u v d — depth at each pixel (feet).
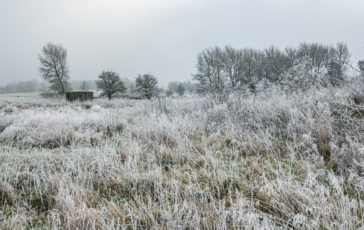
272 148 12.55
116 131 20.34
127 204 8.27
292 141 13.43
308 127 13.39
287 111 16.40
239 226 7.06
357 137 11.29
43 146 16.67
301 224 7.09
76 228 7.07
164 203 8.39
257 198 8.63
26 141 17.22
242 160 11.55
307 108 15.15
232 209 7.45
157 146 14.25
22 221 7.66
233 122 17.43
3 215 8.14
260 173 10.30
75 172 10.81
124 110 33.55
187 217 7.20
